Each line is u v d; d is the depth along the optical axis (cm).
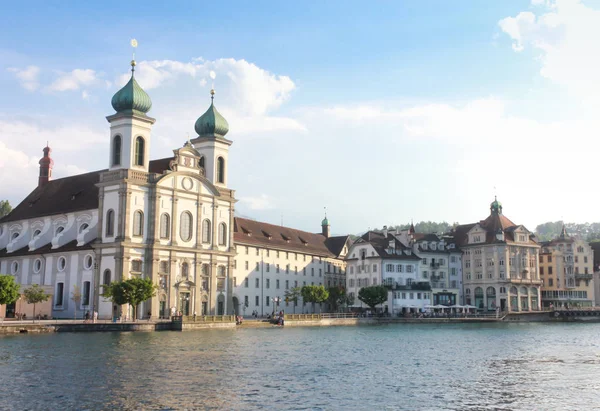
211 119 14012
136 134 12188
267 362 5816
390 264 17075
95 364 5406
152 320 10750
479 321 15475
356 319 13788
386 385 4612
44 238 13675
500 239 18375
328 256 18138
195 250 12756
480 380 4897
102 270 11869
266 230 16588
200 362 5684
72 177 14450
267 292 15800
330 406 3862
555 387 4581
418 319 14700
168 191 12400
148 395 4084
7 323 8588
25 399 3928
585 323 15638
